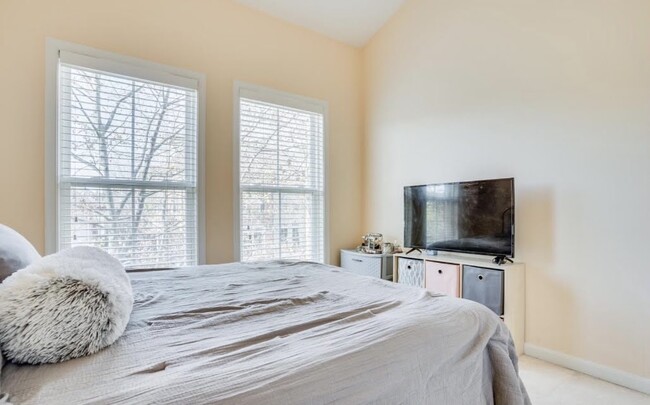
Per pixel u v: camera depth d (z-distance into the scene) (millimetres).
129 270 1816
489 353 1133
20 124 2137
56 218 2229
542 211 2420
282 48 3291
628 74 2043
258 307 1186
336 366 758
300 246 3436
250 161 3090
